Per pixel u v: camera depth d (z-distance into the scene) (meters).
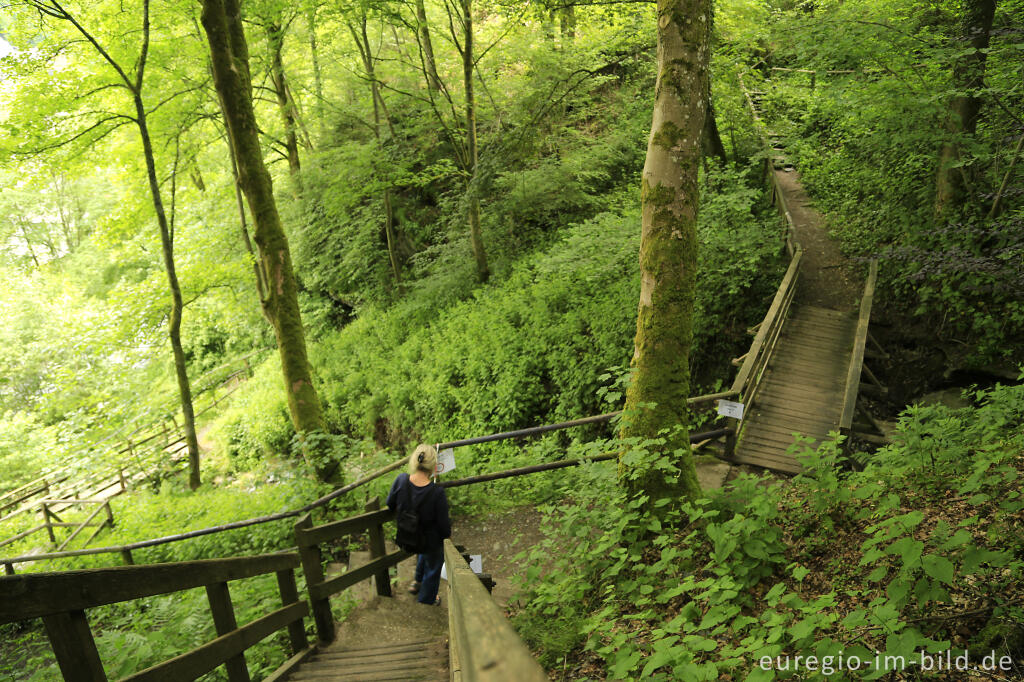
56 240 38.66
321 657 4.31
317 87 19.19
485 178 13.71
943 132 9.53
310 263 21.70
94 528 10.96
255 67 14.61
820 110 16.92
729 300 11.29
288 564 4.21
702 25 4.89
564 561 4.48
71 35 11.81
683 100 4.96
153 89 12.82
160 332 16.11
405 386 14.37
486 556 6.49
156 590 2.34
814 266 12.77
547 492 7.43
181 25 13.13
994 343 8.89
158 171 14.03
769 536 3.95
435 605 5.24
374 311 18.92
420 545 5.03
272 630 3.65
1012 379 8.66
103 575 2.00
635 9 13.27
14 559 4.79
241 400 19.14
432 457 5.06
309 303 22.44
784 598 2.75
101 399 15.80
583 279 12.86
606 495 5.35
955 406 8.78
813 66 10.77
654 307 5.23
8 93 10.98
